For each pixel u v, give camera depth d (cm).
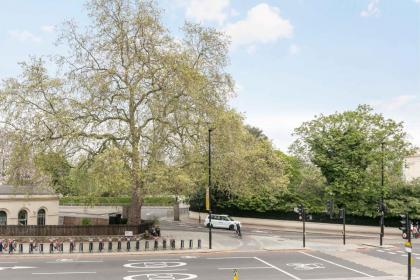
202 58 4497
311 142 6134
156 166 4034
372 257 3644
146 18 4128
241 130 4541
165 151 4275
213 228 5816
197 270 2977
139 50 4200
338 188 5828
